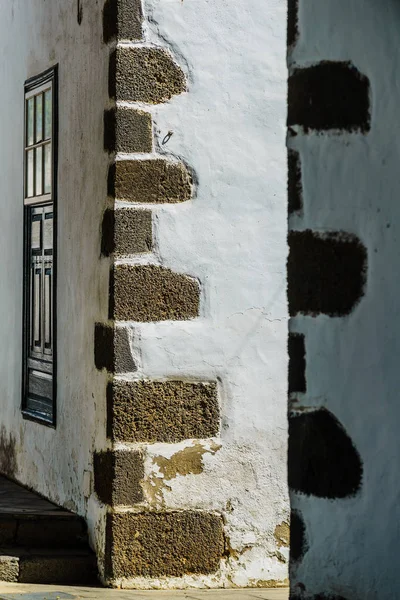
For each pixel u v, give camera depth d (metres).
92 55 8.40
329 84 3.77
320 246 3.77
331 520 3.72
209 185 7.95
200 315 7.90
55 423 9.23
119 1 7.84
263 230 8.02
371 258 3.71
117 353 7.75
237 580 7.87
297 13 3.83
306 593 3.74
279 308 8.03
